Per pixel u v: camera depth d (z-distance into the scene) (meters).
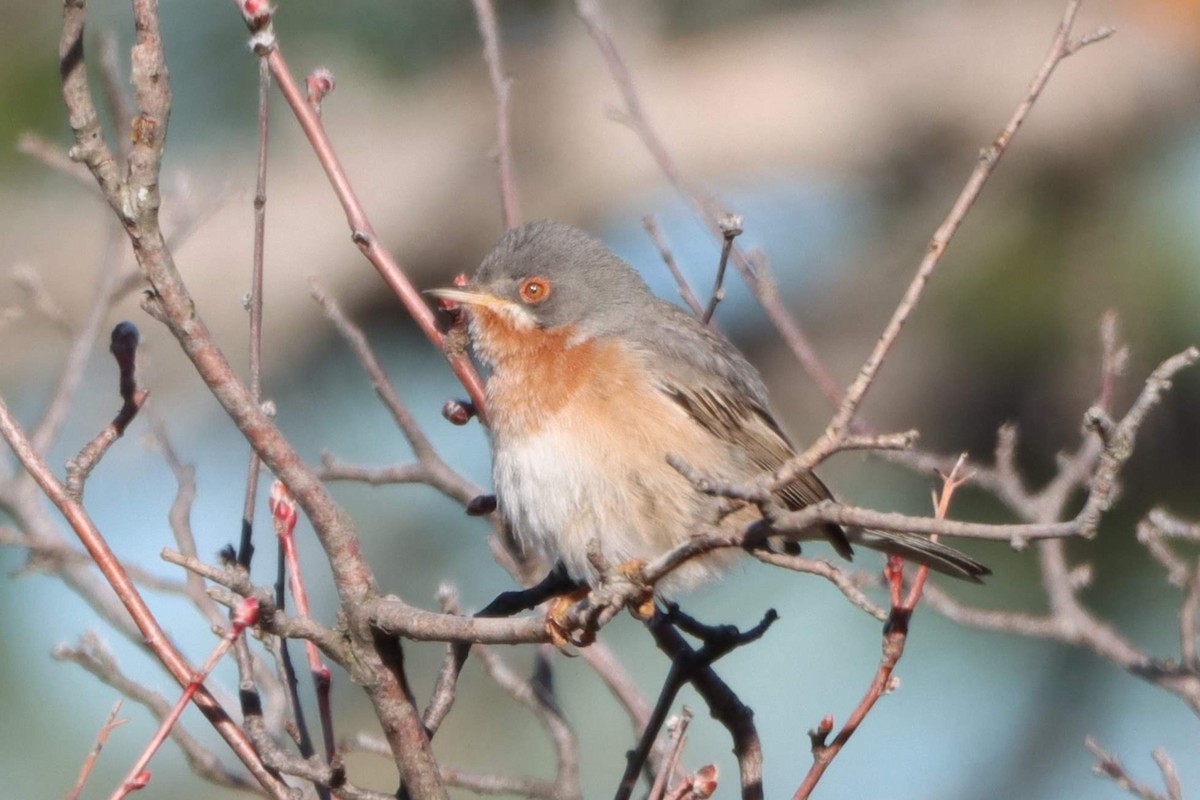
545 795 8.09
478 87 17.73
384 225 17.27
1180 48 16.05
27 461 6.36
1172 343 13.83
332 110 17.30
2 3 14.72
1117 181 15.48
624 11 18.42
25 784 11.90
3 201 14.90
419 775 6.57
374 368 9.06
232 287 16.62
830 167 17.70
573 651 8.48
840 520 5.41
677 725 6.27
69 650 7.93
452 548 14.23
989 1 17.41
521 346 9.16
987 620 9.27
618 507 8.76
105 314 9.95
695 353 9.35
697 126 17.77
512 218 9.56
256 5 7.23
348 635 6.50
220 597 5.95
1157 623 12.74
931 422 14.62
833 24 18.34
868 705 6.53
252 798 11.95
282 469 6.35
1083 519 5.03
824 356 16.30
